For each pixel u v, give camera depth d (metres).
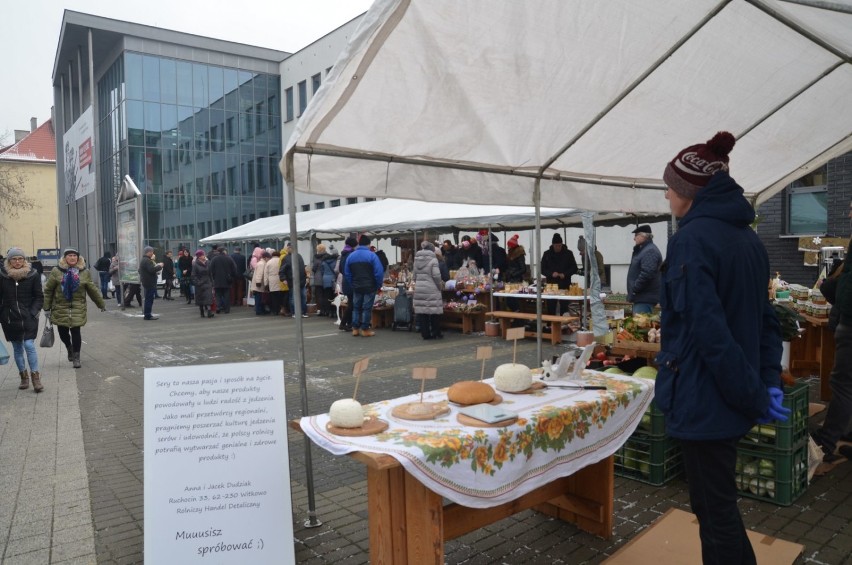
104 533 3.63
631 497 3.93
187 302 20.72
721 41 3.20
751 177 5.23
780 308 4.11
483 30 2.74
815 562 3.04
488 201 4.06
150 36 29.03
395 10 2.49
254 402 2.85
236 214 31.84
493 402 3.08
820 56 3.45
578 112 3.58
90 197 35.97
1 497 4.22
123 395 7.33
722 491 2.26
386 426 2.68
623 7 2.79
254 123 32.25
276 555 2.77
